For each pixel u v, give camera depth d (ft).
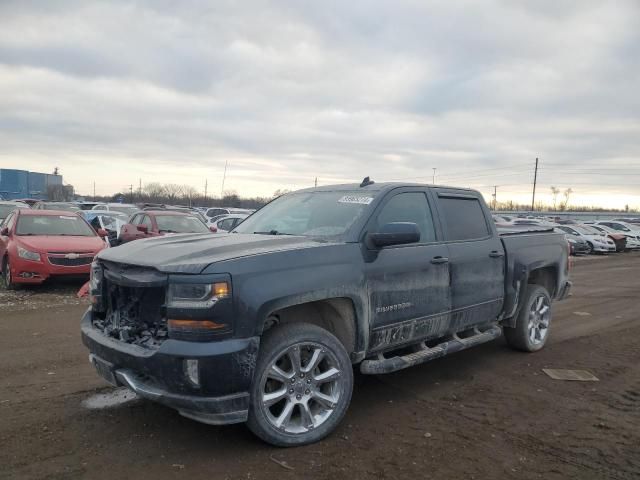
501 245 19.21
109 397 15.47
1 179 196.44
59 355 19.69
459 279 16.90
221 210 102.32
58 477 10.82
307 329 12.60
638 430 13.75
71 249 34.42
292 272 12.34
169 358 11.12
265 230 16.31
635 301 36.45
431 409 15.02
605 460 12.01
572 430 13.67
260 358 11.84
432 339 16.62
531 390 16.81
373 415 14.51
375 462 11.70
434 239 16.65
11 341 21.57
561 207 326.03
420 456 12.04
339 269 13.26
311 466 11.44
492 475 11.23
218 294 11.17
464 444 12.71
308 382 12.65
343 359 13.09
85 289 30.73
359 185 16.96
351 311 13.78
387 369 14.48
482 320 18.29
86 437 12.75
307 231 15.19
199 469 11.24
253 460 11.68
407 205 16.31
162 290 12.13
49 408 14.56
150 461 11.57
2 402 14.96
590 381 17.85
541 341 21.79
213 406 11.15
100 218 63.31
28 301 30.68
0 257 37.65
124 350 11.94
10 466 11.25
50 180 217.36
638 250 105.19
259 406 11.78
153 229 45.57
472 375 18.31
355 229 14.43
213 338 11.15
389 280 14.53
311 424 12.59
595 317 30.12
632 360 20.61
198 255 12.08
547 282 23.00
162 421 13.74
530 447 12.62
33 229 36.96
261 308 11.59
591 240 92.68
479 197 19.36
